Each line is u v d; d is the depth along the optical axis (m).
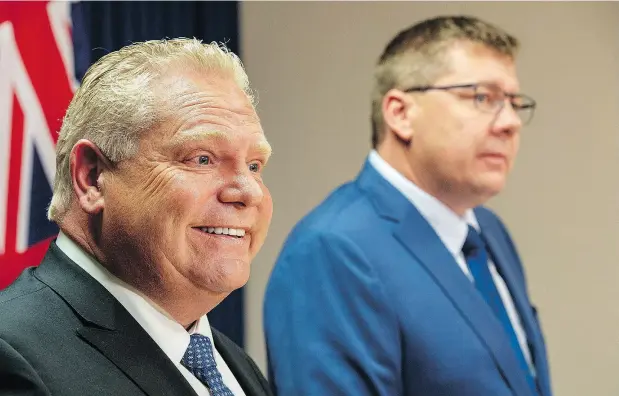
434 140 1.71
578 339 2.49
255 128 1.03
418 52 1.76
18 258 1.98
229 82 1.03
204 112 0.98
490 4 2.53
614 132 2.52
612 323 2.49
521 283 1.93
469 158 1.71
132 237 0.97
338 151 2.47
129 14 2.19
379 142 1.79
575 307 2.50
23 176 1.99
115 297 0.97
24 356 0.86
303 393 1.53
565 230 2.51
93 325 0.93
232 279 0.99
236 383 1.12
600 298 2.50
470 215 1.87
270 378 1.63
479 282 1.75
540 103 2.52
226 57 1.05
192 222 0.98
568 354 2.48
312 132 2.46
